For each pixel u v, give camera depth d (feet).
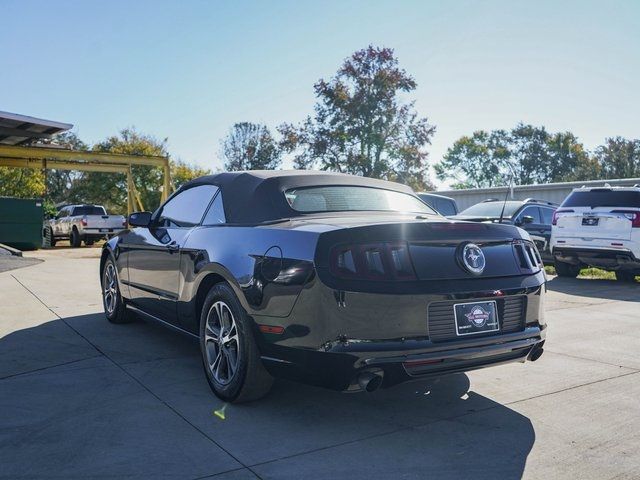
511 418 10.96
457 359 10.03
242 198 12.57
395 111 120.47
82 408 11.03
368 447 9.53
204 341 12.09
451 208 44.93
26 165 68.44
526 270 11.36
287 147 124.26
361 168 119.14
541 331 11.39
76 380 12.76
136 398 11.65
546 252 41.78
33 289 26.18
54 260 43.60
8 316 19.77
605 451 9.49
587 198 33.01
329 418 10.82
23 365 13.85
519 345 10.83
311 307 9.73
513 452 9.42
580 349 16.39
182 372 13.48
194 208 14.30
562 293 28.40
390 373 9.63
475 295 10.28
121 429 10.05
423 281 9.96
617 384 13.11
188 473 8.48
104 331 17.61
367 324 9.57
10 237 59.62
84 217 67.72
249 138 192.95
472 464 8.95
